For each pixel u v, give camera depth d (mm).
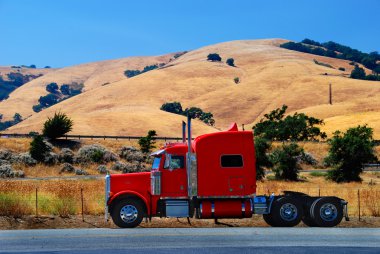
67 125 73438
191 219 20250
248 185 18031
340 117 148375
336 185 46656
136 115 160125
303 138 99500
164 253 13719
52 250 14180
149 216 18125
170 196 18062
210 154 17984
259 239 15781
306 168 70688
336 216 18219
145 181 18188
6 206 19203
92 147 69812
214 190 17922
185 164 18203
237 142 18125
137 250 14172
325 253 13688
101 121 148000
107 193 18000
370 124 129750
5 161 60656
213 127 178625
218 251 13984
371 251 14000
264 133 102312
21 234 16562
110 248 14445
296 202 18328
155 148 77812
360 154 52281
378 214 20922
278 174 55000
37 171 60500
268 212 18203
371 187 41094
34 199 21297
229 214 17969
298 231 17281
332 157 53312
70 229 17719
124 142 78312
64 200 20641
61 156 65250
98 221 19219
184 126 19266
